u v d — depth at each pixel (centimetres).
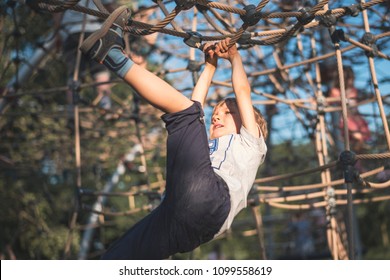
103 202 1079
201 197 364
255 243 1627
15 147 1052
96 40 361
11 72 1034
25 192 1202
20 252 1269
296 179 1112
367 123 821
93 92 941
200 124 374
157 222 379
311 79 752
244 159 391
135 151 1022
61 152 1062
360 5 445
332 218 681
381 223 1346
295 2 656
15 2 596
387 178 648
